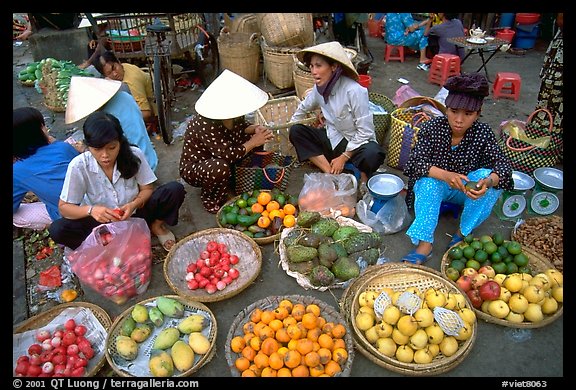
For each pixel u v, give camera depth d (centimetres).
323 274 282
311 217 315
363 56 652
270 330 237
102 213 274
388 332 238
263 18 546
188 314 269
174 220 329
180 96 594
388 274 279
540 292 254
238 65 570
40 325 268
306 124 405
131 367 240
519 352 253
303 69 473
